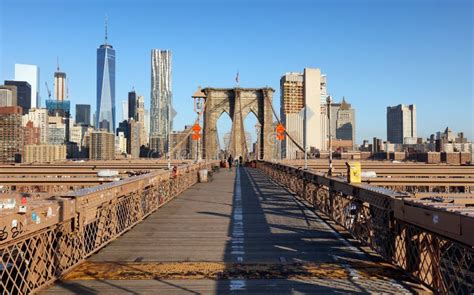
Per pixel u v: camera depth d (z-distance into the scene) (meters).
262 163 50.84
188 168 26.36
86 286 6.82
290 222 13.06
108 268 7.85
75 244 7.89
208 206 17.06
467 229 5.27
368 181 19.70
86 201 8.35
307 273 7.50
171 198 19.53
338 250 9.29
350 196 11.02
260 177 37.69
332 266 7.95
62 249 7.40
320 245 9.82
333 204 13.13
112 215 10.31
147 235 11.05
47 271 6.81
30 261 6.27
